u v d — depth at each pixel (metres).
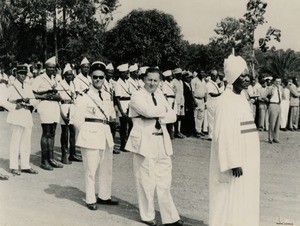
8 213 6.44
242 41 17.95
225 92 5.82
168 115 6.54
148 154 6.31
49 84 9.35
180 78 14.45
